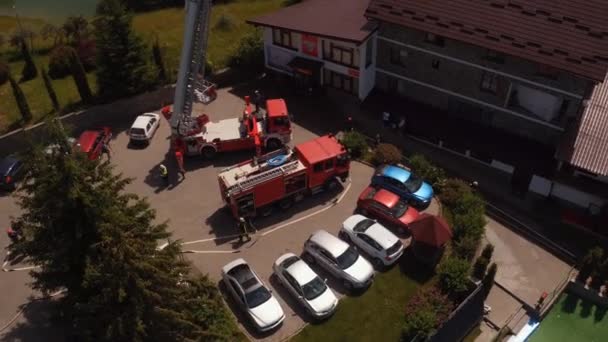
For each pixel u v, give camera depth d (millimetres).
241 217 36625
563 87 37844
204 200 39625
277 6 65625
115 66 46188
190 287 28875
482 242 37375
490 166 42688
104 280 23516
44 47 57500
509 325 33219
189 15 36156
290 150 39281
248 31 59531
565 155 37312
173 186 40719
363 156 43000
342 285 33688
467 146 42219
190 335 27547
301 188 38031
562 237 37781
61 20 63656
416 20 41312
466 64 41156
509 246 37312
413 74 44656
